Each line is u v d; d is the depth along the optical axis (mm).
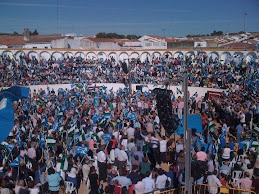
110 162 18016
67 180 14773
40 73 44625
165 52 50438
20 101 32500
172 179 14945
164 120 14281
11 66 43656
